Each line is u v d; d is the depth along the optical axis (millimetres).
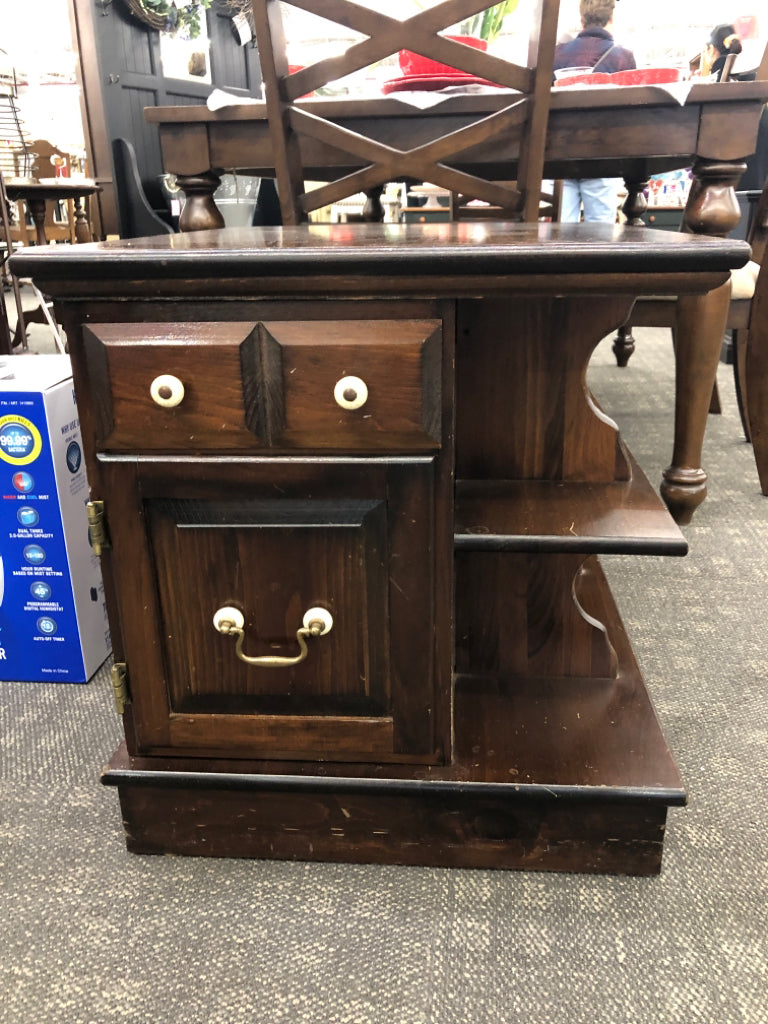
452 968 798
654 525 913
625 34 5348
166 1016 752
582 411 1046
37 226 3262
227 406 764
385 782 879
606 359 3865
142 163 4691
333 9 1257
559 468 1076
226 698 891
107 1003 766
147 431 781
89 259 723
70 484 1232
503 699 1036
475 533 889
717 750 1122
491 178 2371
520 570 1046
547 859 915
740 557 1755
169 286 734
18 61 4973
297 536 820
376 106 1547
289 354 748
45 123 5121
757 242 1950
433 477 782
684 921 849
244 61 5461
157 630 864
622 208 2645
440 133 1574
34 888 903
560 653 1080
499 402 1052
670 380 3361
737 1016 744
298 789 887
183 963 807
